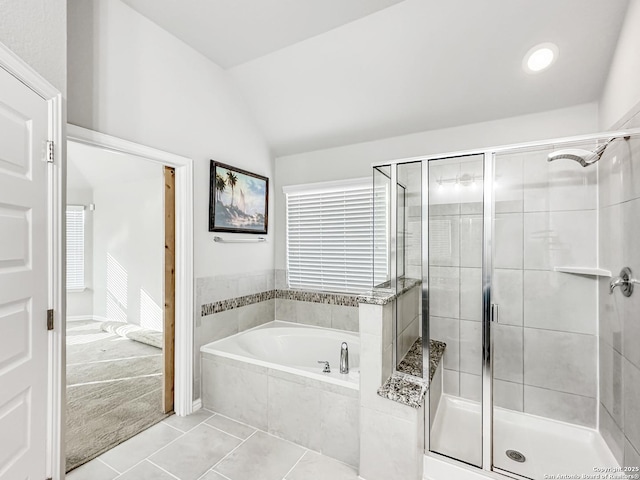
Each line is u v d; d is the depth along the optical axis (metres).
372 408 1.78
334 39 2.30
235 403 2.36
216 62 2.68
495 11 1.89
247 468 1.86
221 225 2.73
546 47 1.99
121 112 1.98
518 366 2.26
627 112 1.72
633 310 1.66
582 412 2.13
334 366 2.86
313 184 3.29
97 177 4.89
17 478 1.00
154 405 2.55
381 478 1.75
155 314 4.55
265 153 3.36
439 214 2.15
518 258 2.19
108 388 2.85
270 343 3.00
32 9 1.13
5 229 0.95
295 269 3.45
